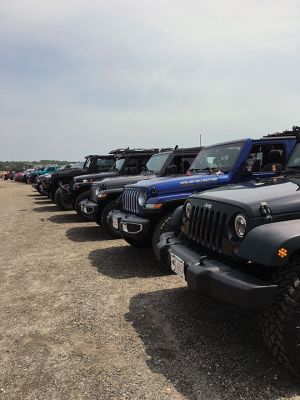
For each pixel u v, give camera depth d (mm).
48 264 6758
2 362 3463
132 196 6570
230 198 3555
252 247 2965
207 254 3740
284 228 2945
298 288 2826
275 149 6582
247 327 3916
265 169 6500
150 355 3463
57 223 11688
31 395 2955
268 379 3010
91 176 12023
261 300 2830
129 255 7066
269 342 2965
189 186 6172
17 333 4043
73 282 5652
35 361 3457
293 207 3191
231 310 4332
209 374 3113
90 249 7793
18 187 36500
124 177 9008
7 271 6426
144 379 3090
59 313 4523
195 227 4004
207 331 3863
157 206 5914
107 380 3104
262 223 3143
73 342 3787
